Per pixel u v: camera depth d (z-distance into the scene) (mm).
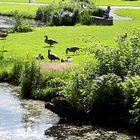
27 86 34188
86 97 28875
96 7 78188
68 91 29672
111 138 25641
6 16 81438
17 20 64750
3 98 33344
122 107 28094
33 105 31781
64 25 74438
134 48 31047
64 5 78000
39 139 25578
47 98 33094
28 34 60062
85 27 65750
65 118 29188
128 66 30328
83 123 28188
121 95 28359
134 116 27047
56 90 33062
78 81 29609
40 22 77188
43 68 36031
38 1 99875
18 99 33188
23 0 101438
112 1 101438
